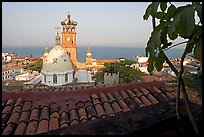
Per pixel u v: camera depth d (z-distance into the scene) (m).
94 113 3.90
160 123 1.11
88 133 0.97
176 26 1.08
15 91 4.75
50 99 4.42
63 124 3.47
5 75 35.06
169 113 1.23
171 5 1.25
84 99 4.46
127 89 5.12
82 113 3.87
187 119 1.18
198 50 1.18
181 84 1.22
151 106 1.35
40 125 3.44
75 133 0.98
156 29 1.26
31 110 4.00
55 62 25.80
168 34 1.10
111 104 4.37
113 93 4.94
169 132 1.08
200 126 1.11
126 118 1.15
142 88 5.21
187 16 1.03
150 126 1.07
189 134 1.07
